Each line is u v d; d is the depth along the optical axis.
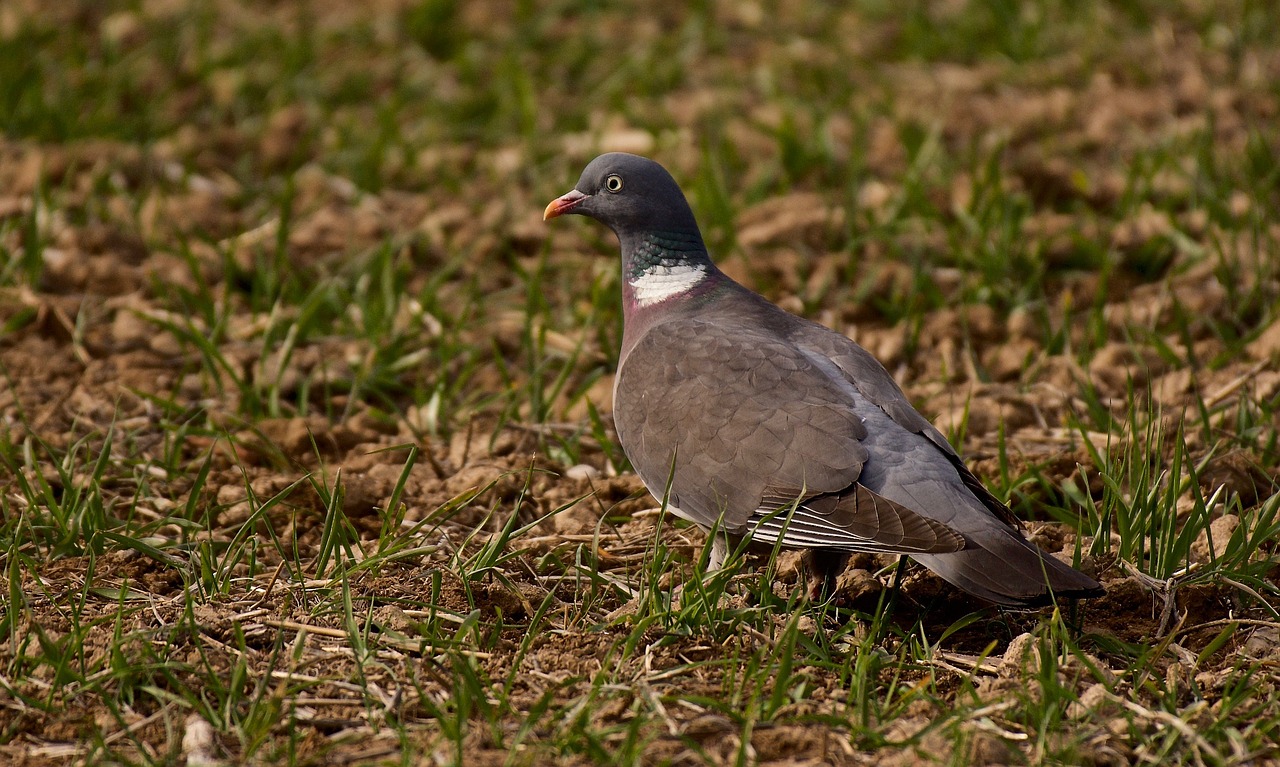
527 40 20.97
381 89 19.94
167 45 20.39
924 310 13.52
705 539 9.38
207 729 6.95
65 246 14.59
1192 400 11.61
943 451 8.41
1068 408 11.08
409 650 7.82
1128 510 9.13
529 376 12.18
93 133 17.42
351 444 11.13
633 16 22.52
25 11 21.81
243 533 9.05
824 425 8.16
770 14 22.62
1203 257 13.98
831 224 14.85
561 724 7.06
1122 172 16.41
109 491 10.16
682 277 10.02
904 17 21.95
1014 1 21.59
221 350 12.64
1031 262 14.18
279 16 22.33
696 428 8.55
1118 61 20.03
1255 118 18.08
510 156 17.36
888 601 8.84
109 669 7.45
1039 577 7.40
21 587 8.45
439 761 6.68
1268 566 8.59
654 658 7.75
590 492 9.95
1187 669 7.87
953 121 18.14
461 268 14.63
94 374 12.21
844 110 18.78
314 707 7.31
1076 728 7.00
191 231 15.25
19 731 7.09
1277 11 21.70
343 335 13.09
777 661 7.71
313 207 15.71
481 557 8.71
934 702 7.32
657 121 18.25
